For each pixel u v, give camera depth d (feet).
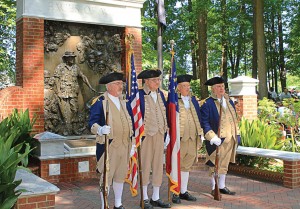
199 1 66.44
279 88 145.07
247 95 36.99
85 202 21.76
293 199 22.31
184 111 22.06
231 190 24.64
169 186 21.17
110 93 19.06
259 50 62.64
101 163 18.37
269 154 26.61
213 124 22.94
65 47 33.88
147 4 74.18
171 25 93.15
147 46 61.11
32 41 31.76
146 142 20.54
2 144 15.92
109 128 17.46
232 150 23.61
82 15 33.96
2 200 14.80
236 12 87.25
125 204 21.35
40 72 32.04
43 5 32.24
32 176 18.16
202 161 31.78
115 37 35.94
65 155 26.81
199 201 21.88
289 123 33.99
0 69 68.44
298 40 97.76
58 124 33.19
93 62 34.81
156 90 21.45
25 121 27.89
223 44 92.12
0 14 60.29
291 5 93.71
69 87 33.45
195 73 96.07
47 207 15.76
